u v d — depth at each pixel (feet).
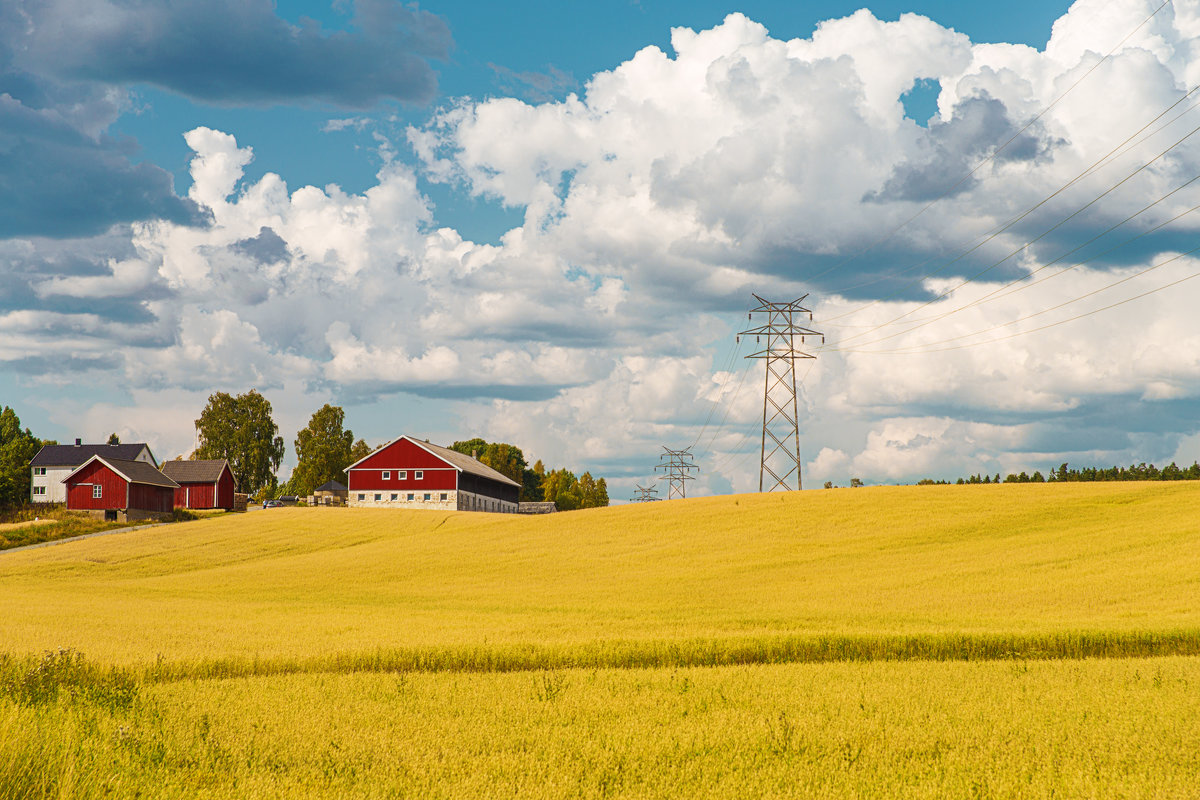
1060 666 69.36
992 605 108.78
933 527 187.93
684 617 103.40
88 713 48.80
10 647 77.61
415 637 85.56
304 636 87.04
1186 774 40.47
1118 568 129.80
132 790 36.45
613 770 41.24
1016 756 43.34
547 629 92.38
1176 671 66.33
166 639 84.43
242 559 213.66
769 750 44.62
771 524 209.26
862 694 57.98
